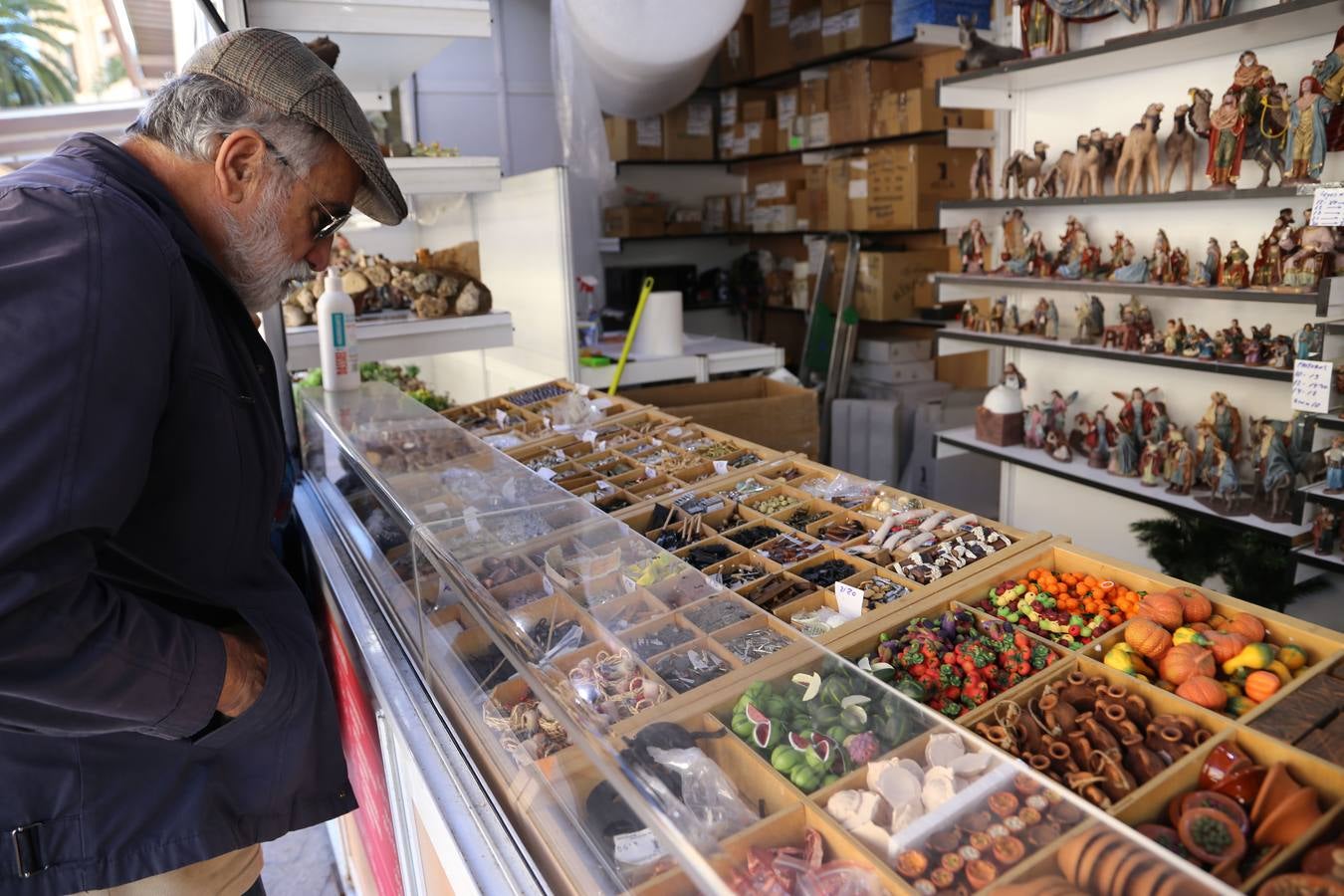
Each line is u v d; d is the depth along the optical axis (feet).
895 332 16.49
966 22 9.94
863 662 3.78
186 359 3.28
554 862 3.10
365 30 7.36
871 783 2.97
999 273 10.05
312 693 4.14
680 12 11.62
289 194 3.51
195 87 3.37
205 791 4.07
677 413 8.92
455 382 13.24
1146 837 2.60
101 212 2.91
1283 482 7.42
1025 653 3.81
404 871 4.74
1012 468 10.93
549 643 3.70
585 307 13.42
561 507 5.02
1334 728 3.05
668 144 17.87
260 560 4.06
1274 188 6.93
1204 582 8.31
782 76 17.10
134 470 2.85
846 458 14.70
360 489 6.08
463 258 10.28
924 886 2.55
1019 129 10.23
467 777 3.73
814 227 16.71
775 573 4.69
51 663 2.75
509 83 17.79
